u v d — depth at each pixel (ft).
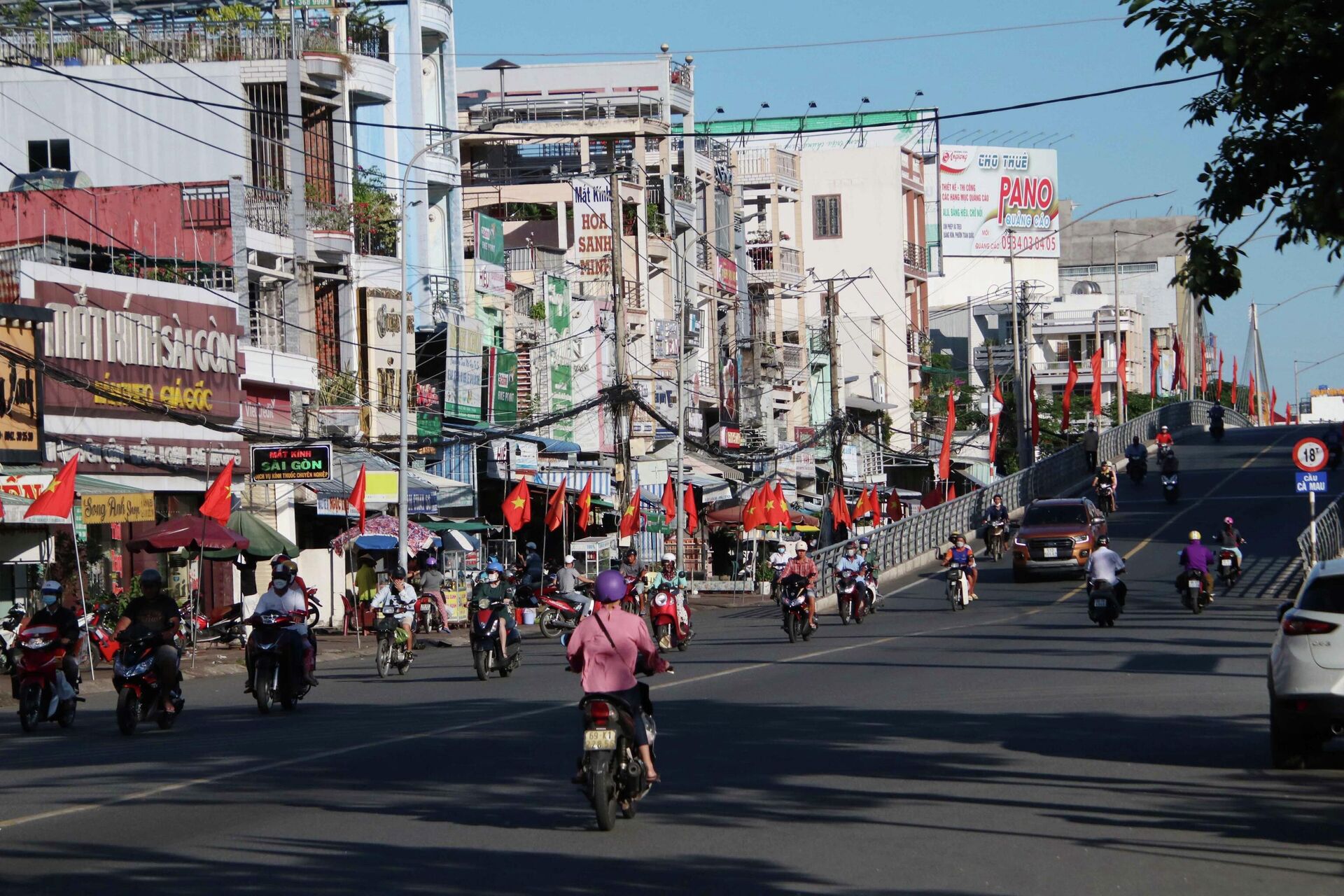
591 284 259.39
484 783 57.88
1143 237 551.18
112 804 54.24
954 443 365.81
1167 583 181.88
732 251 319.68
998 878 40.60
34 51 185.37
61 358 138.00
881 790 54.54
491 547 207.92
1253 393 570.46
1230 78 53.06
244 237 166.81
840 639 138.10
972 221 471.21
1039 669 100.73
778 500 212.43
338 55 185.26
